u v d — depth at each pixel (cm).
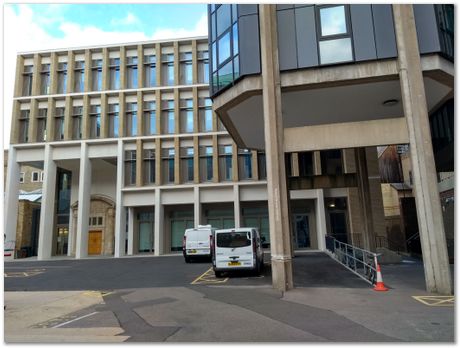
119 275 1698
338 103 1382
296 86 1207
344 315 743
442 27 1166
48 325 754
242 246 1458
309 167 2903
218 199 3114
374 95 1307
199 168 3144
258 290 1084
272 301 910
